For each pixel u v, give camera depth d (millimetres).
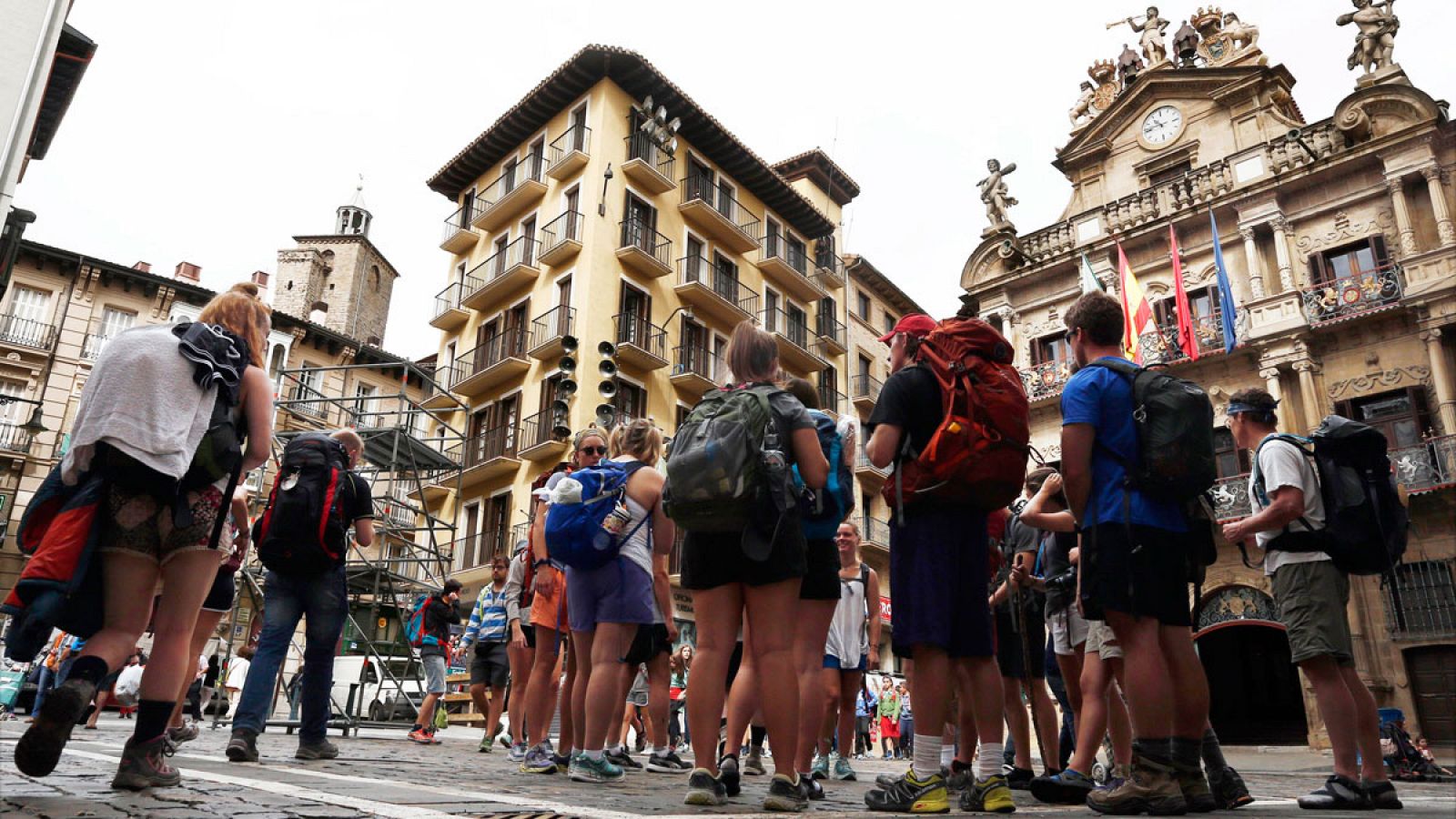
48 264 28891
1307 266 19703
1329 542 3436
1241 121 22312
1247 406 3936
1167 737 2838
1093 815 2801
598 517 4281
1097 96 25828
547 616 5273
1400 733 11344
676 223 27734
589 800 3139
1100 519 3016
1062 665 5047
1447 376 17219
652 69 26609
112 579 2562
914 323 3545
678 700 13906
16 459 27234
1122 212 22859
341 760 5031
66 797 2418
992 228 25391
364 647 17031
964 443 3051
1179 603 3006
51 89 17078
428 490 27109
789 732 3045
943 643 2982
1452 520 16594
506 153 29812
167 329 2732
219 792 2727
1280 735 19297
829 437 3879
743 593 3305
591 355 23891
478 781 3957
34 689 13914
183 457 2594
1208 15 24328
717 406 3223
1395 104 19234
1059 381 22391
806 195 34625
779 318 30812
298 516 4840
